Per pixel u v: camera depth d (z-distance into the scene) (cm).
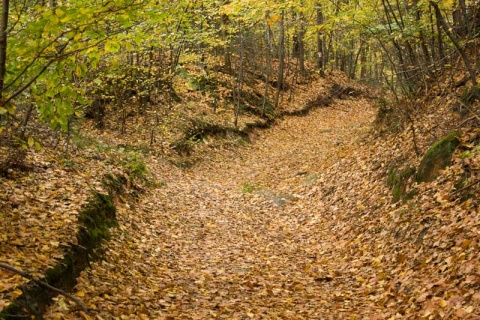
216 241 949
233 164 1869
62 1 552
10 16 582
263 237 1004
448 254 622
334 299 661
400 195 906
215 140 2006
